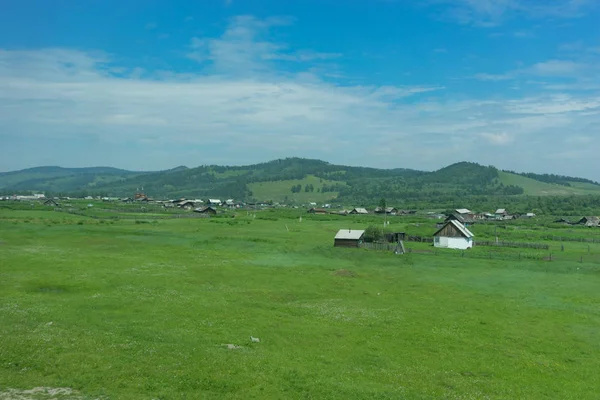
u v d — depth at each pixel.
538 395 28.30
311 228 150.12
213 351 31.64
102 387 24.86
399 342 37.41
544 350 36.66
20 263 63.16
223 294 51.59
